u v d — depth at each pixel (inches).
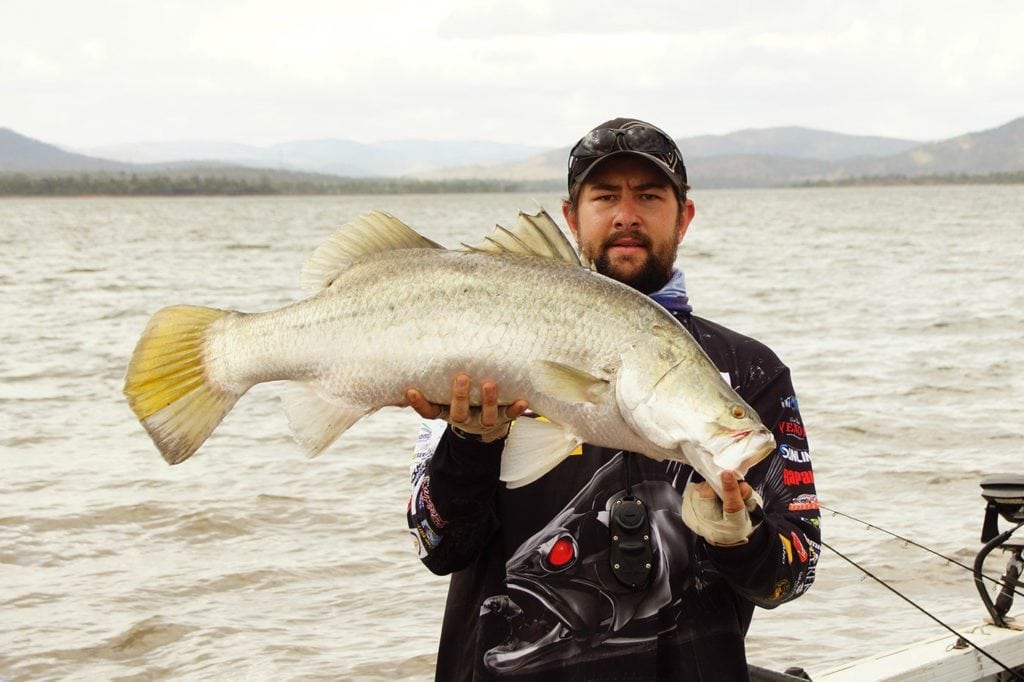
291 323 127.8
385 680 266.5
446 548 132.0
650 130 141.7
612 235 141.1
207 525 378.9
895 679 190.5
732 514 117.4
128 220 4185.5
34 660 278.2
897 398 564.1
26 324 912.3
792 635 284.8
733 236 2425.0
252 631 293.9
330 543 362.0
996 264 1457.9
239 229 3208.7
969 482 413.7
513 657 131.4
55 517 386.0
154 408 127.6
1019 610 292.7
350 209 5944.9
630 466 133.2
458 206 6378.0
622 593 129.7
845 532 357.4
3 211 5851.4
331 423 127.8
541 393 122.5
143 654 283.4
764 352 141.3
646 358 122.0
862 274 1323.8
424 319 123.8
